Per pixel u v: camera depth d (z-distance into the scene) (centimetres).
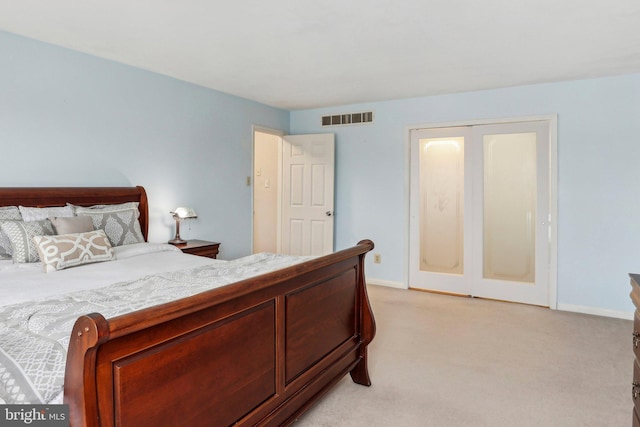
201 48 302
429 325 350
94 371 99
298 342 186
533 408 217
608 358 282
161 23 256
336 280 218
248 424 156
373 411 215
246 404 155
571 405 220
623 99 363
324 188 511
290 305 180
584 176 382
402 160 471
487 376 255
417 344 307
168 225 386
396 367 268
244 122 472
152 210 371
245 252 480
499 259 430
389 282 487
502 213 425
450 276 454
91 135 322
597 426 201
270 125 514
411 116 464
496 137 424
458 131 442
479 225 436
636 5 228
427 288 468
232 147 456
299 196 530
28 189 279
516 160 416
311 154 519
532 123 405
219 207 442
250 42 288
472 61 328
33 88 287
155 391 117
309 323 194
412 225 472
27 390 108
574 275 390
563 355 287
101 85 327
